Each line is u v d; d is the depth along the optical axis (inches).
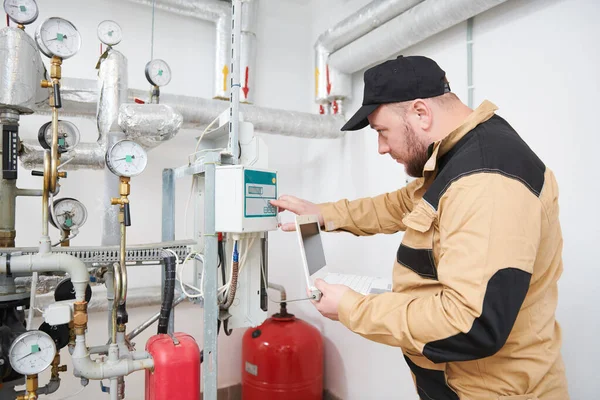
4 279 43.2
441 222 31.3
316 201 98.5
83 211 55.7
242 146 50.6
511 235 27.3
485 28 61.2
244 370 83.0
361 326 31.9
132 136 51.0
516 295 26.7
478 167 30.1
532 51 54.7
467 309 26.6
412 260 36.4
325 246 95.2
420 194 41.5
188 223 83.7
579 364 48.9
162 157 81.4
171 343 44.5
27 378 40.2
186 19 85.0
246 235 49.3
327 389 93.7
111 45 58.8
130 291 75.2
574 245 49.8
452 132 34.1
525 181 29.5
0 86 42.9
